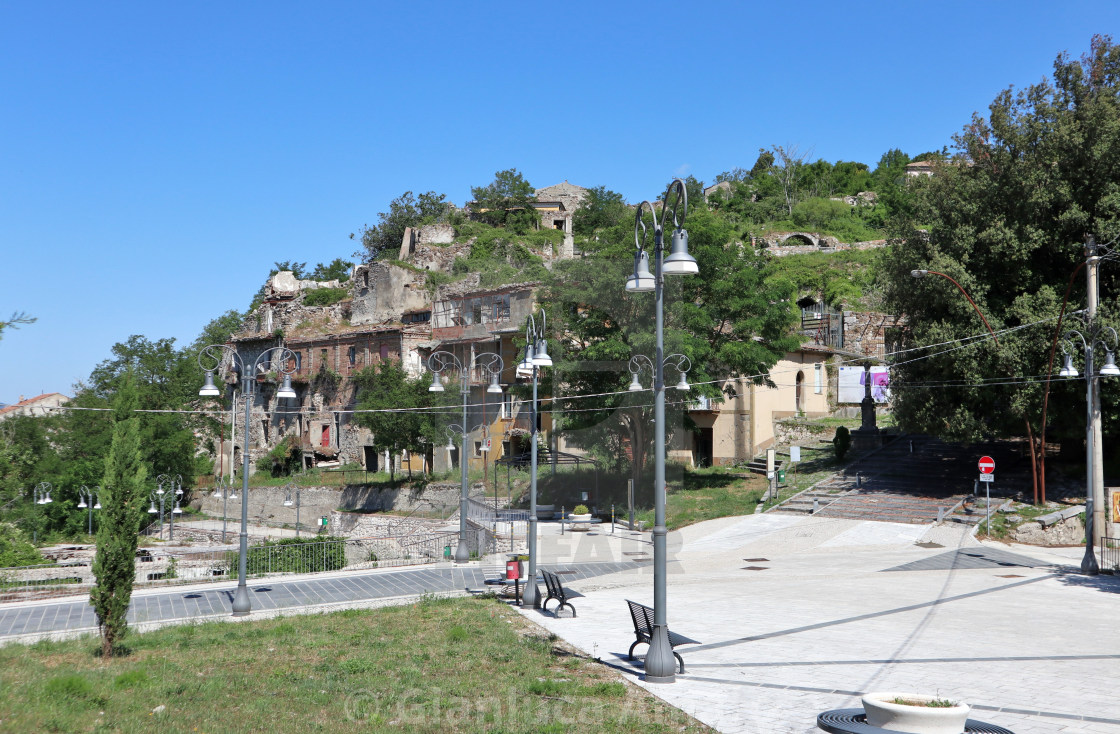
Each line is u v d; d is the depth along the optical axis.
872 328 54.62
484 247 77.75
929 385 34.22
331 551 28.81
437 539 37.09
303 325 73.88
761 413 49.97
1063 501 31.75
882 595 20.33
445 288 61.38
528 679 12.47
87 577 32.12
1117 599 19.78
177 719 10.33
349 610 18.80
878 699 9.35
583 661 13.68
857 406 53.22
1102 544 25.78
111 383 72.06
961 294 32.38
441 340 47.47
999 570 24.42
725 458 48.16
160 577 30.12
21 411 65.88
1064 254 32.75
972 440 33.16
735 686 11.98
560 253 82.06
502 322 37.00
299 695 11.59
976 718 10.32
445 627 16.56
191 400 73.00
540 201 102.69
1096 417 25.34
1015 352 30.72
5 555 35.75
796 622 16.83
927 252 34.66
